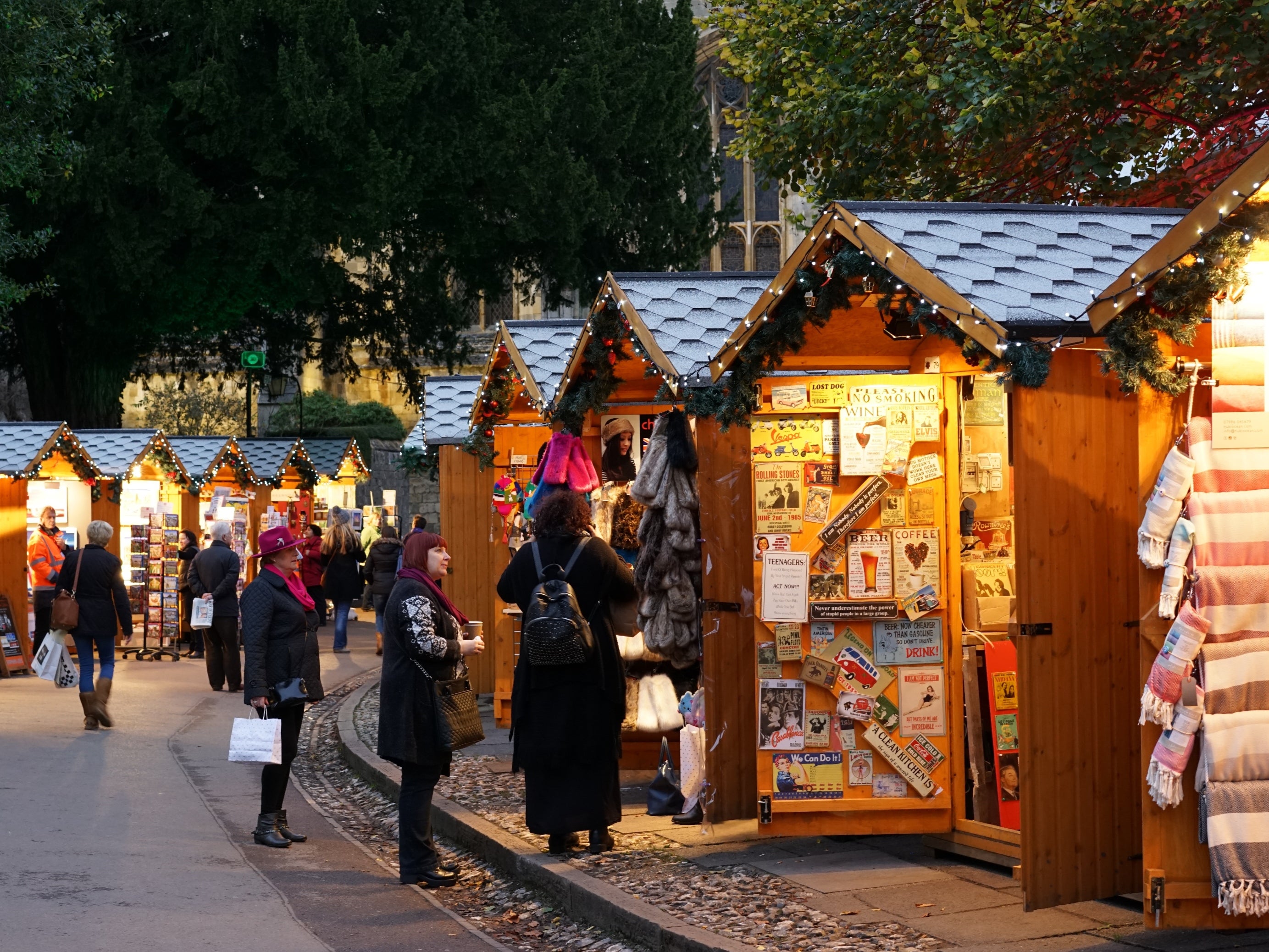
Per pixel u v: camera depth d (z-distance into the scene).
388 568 21.45
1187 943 5.58
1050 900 6.06
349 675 18.91
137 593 22.05
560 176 29.19
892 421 7.39
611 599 7.84
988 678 7.33
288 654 8.63
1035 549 6.07
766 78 15.57
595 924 6.66
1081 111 13.38
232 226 27.39
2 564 18.44
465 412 15.46
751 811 8.31
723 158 43.94
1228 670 5.36
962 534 7.64
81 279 27.12
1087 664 6.18
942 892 6.55
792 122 15.14
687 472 8.78
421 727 7.61
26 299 29.09
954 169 15.20
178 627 20.27
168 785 10.54
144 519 22.75
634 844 7.81
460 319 33.50
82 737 12.63
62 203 26.09
